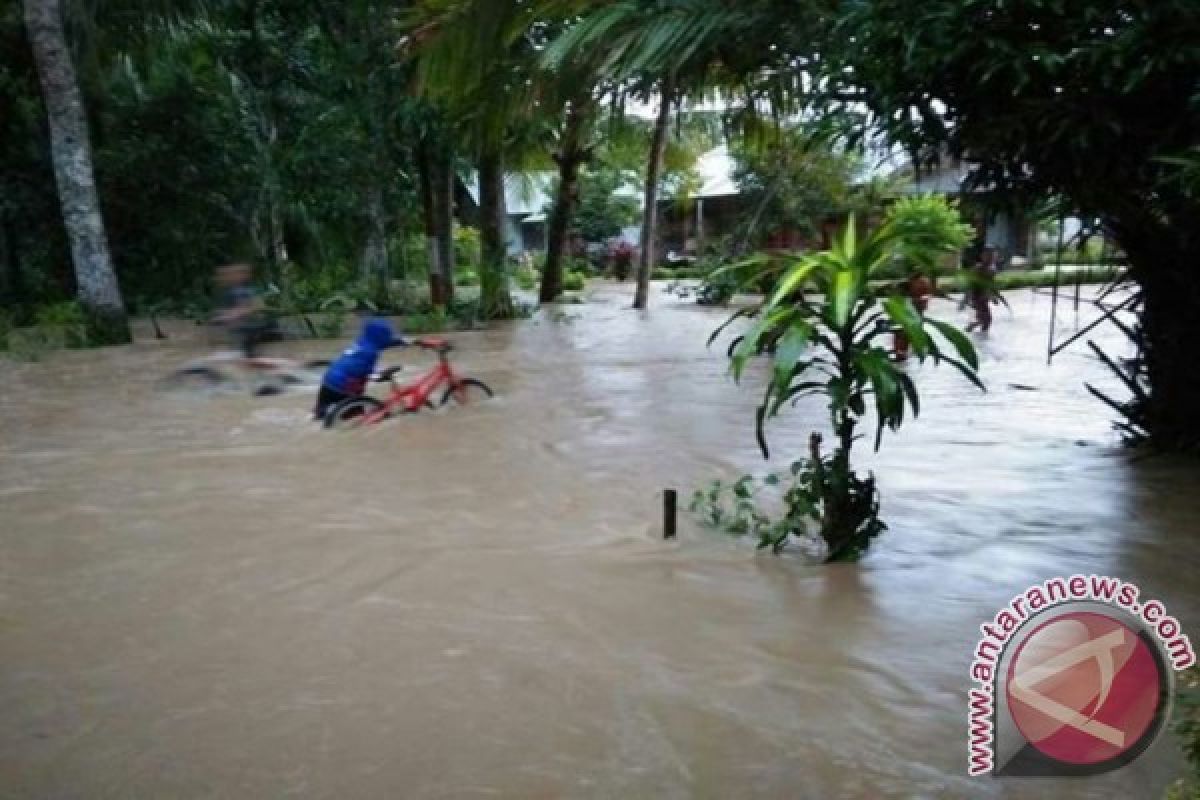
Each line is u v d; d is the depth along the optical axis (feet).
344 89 56.90
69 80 46.52
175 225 63.98
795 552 14.79
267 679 10.92
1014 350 38.34
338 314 53.36
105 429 25.91
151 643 11.94
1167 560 14.10
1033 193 17.51
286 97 63.72
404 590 13.53
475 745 9.46
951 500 17.35
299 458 22.00
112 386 33.73
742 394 29.81
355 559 14.87
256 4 58.23
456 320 54.60
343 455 22.22
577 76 27.68
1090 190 16.79
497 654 11.44
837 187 77.51
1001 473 19.20
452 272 60.49
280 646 11.77
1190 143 14.60
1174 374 20.01
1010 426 23.85
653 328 52.29
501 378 33.76
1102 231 19.08
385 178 62.18
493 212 59.06
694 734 9.61
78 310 50.21
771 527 15.67
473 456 21.86
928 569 13.93
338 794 8.70
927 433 23.15
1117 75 14.01
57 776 9.06
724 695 10.38
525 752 9.33
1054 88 14.90
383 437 24.08
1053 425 23.89
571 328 52.75
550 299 72.95
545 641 11.78
